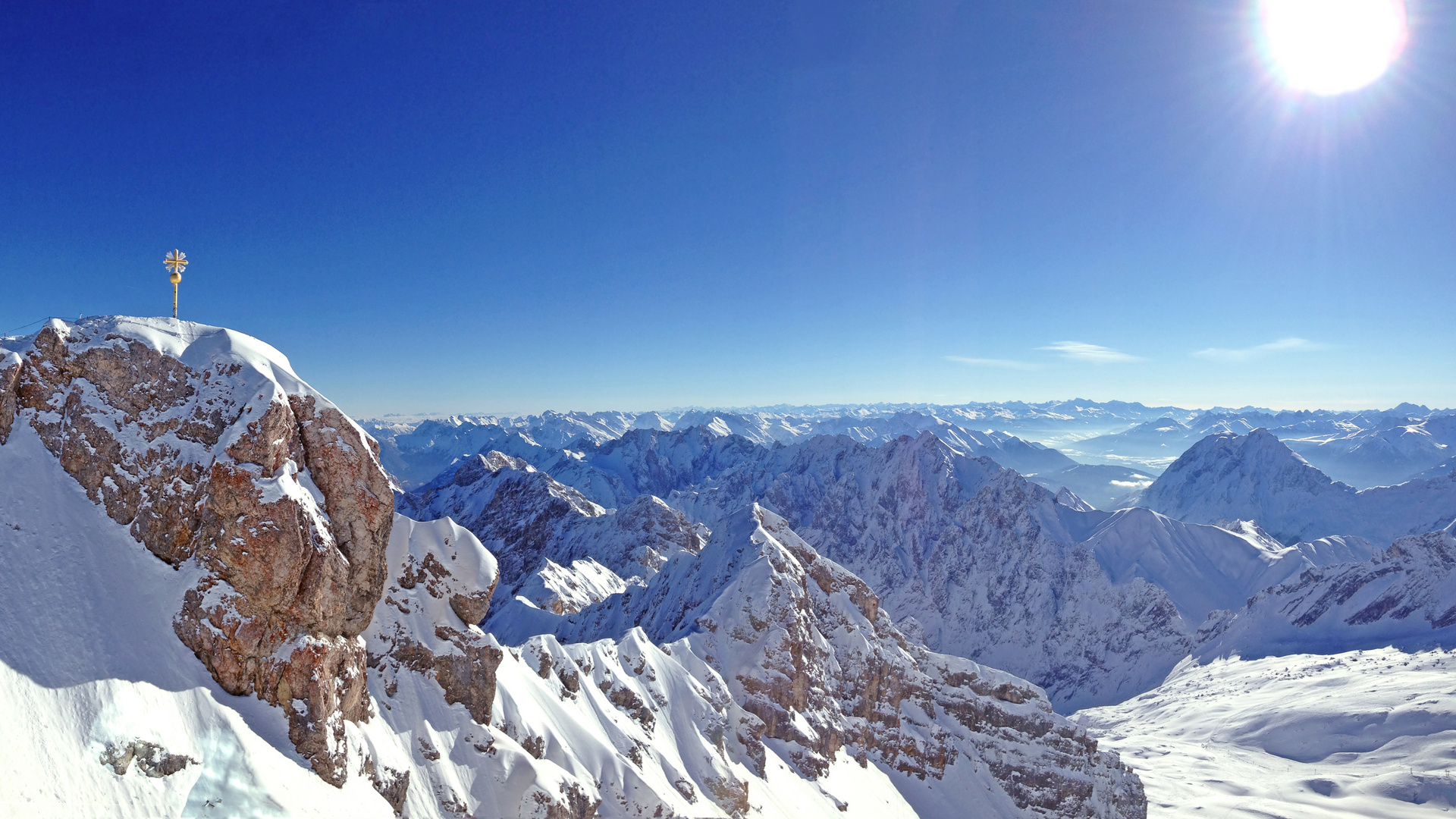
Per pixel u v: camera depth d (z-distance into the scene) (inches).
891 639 6628.9
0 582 1385.3
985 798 5743.1
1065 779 6122.1
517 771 2106.3
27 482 1531.7
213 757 1409.9
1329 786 7564.0
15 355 1603.1
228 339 1787.6
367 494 1797.5
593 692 3026.6
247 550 1568.7
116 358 1679.4
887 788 5162.4
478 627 2287.2
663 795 2672.2
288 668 1572.3
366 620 1790.1
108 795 1261.1
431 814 1862.7
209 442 1664.6
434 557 2265.0
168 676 1465.3
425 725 2031.3
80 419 1622.8
